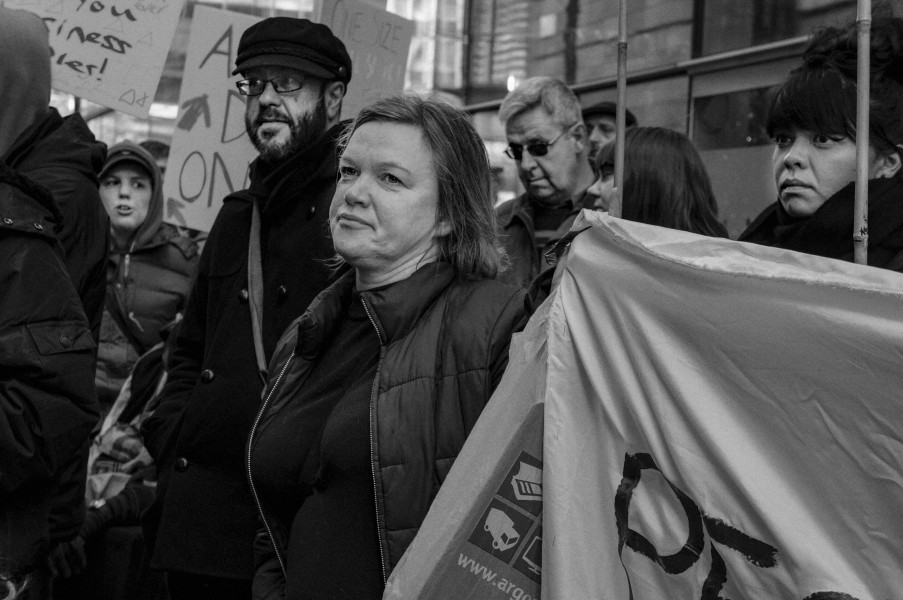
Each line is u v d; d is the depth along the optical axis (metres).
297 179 2.84
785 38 4.19
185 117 3.79
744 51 4.38
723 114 4.51
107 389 4.62
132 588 3.72
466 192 2.13
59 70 3.79
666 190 2.89
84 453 2.80
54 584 3.78
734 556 1.58
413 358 2.01
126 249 4.84
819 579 1.50
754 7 4.34
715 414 1.60
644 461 1.68
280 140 2.90
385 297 2.05
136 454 3.84
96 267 2.95
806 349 1.54
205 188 3.78
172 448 2.98
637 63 4.95
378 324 2.04
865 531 1.50
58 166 2.90
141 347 4.71
